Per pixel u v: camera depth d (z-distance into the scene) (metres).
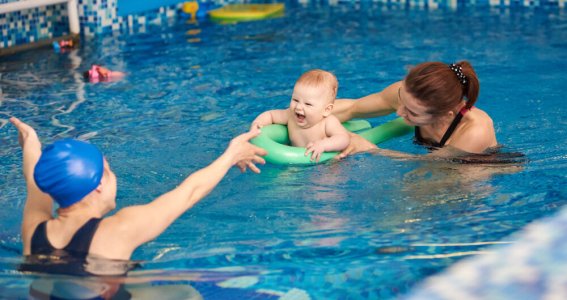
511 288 2.51
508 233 2.93
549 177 3.53
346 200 3.36
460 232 2.96
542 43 6.66
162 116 4.79
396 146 4.16
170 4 8.62
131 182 3.62
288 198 3.41
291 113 4.25
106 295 2.46
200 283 2.59
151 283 2.57
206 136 4.33
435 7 8.78
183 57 6.59
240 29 7.84
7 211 3.28
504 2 8.65
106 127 4.56
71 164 2.46
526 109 4.67
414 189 3.46
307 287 2.58
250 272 2.68
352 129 4.40
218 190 3.51
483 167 3.71
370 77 5.68
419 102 3.69
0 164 3.91
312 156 3.88
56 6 7.56
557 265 2.64
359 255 2.80
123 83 5.70
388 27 7.73
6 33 7.07
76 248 2.53
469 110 3.94
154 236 2.59
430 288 2.55
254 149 2.93
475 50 6.49
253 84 5.59
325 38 7.27
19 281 2.54
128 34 7.71
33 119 4.77
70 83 5.73
